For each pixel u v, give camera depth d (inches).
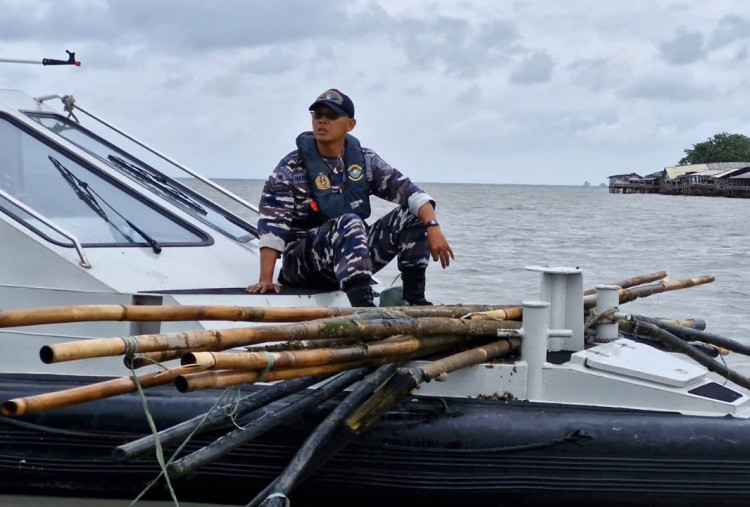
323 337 145.9
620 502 159.2
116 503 161.9
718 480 159.5
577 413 161.6
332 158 195.9
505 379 165.2
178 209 195.0
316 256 189.8
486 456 158.1
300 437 157.3
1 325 132.0
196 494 161.5
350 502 160.4
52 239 172.6
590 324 184.5
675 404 165.2
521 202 2600.9
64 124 219.0
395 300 196.4
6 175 186.2
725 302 409.4
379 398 147.9
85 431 159.2
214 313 145.3
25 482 161.3
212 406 155.9
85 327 168.1
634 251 663.8
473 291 421.1
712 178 3641.7
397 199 198.7
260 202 193.6
